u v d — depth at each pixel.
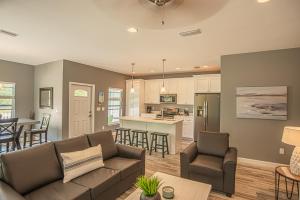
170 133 4.76
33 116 5.89
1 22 2.72
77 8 2.29
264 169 3.67
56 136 5.35
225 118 4.30
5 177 1.82
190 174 2.84
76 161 2.28
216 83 5.84
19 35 3.25
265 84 3.91
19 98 5.70
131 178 2.75
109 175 2.31
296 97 3.64
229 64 4.30
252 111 3.98
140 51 4.19
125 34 3.14
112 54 4.51
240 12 2.29
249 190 2.83
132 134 5.36
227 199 2.57
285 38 3.19
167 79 7.36
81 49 4.11
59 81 5.27
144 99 7.88
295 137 2.23
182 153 2.88
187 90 6.90
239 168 3.72
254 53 4.03
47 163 2.12
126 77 7.97
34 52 4.41
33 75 6.06
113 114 7.31
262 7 2.17
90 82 6.09
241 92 4.10
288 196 2.66
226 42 3.45
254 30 2.86
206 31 2.93
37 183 1.96
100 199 2.11
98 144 2.87
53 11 2.38
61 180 2.18
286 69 3.73
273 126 3.82
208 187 2.05
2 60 5.28
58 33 3.14
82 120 5.86
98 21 2.65
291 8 2.18
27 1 2.15
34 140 5.43
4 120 3.75
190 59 4.91
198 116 5.88
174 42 3.51
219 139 3.22
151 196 1.62
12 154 1.90
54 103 5.42
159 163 3.98
